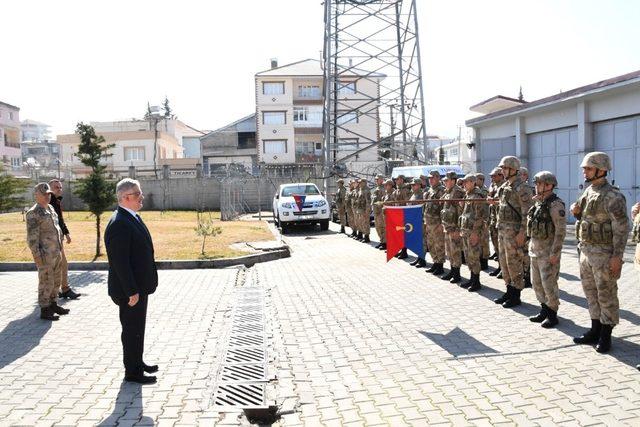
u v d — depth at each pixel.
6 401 4.94
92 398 4.99
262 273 11.55
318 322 7.45
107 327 7.36
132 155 52.16
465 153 46.38
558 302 6.89
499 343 6.32
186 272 11.77
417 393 4.96
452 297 8.76
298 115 48.94
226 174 33.47
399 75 28.33
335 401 4.85
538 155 20.19
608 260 5.79
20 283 10.55
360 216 16.58
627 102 15.77
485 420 4.36
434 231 10.73
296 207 20.19
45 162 57.84
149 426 4.41
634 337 6.32
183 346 6.50
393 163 27.81
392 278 10.51
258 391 5.12
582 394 4.79
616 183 16.64
